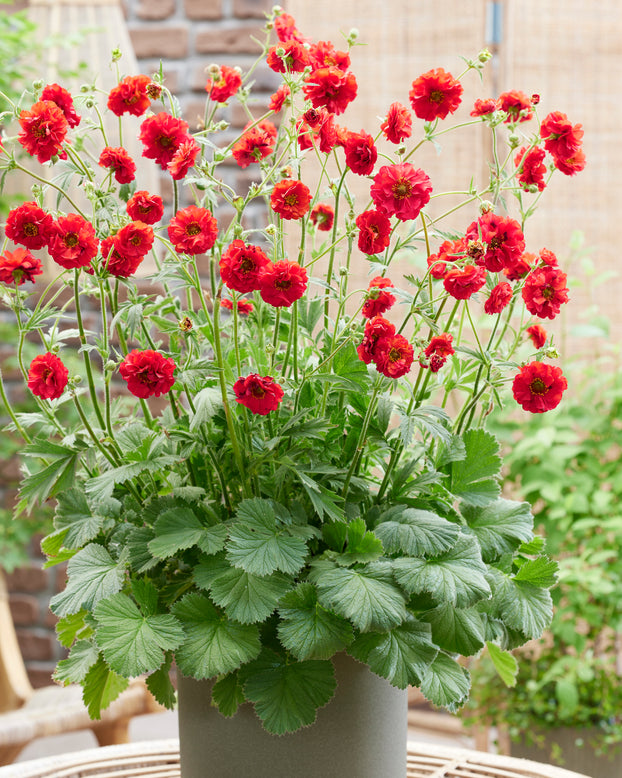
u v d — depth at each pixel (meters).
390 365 1.38
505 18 3.46
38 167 2.80
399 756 1.50
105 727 2.72
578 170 1.52
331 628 1.40
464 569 1.42
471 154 3.34
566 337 3.55
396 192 1.39
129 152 2.53
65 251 1.37
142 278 1.64
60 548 1.58
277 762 1.45
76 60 3.05
